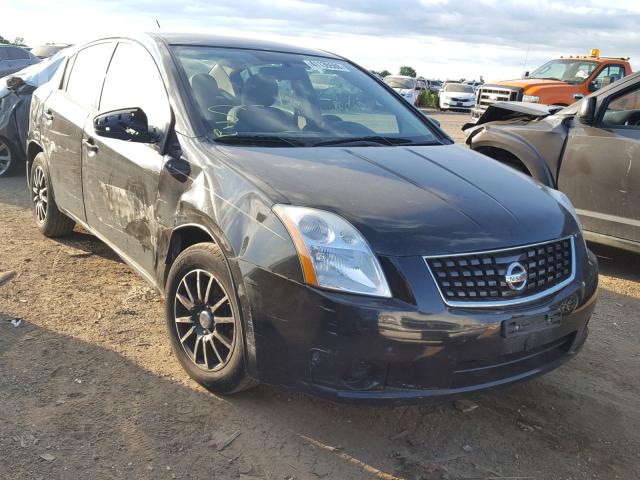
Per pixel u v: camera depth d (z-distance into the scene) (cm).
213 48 397
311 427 290
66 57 522
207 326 302
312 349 253
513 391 338
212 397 306
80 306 401
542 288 278
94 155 405
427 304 247
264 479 253
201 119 334
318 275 249
